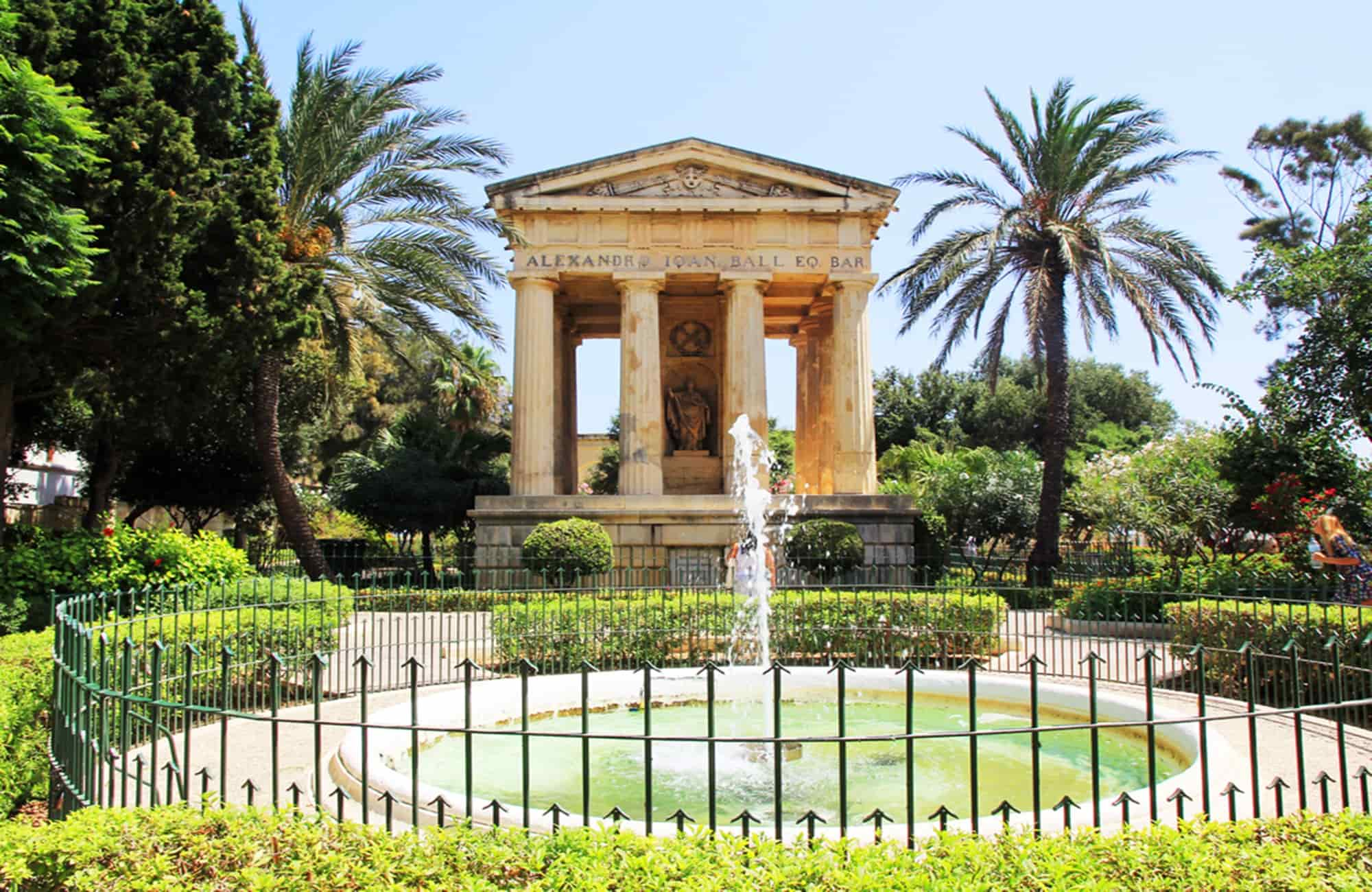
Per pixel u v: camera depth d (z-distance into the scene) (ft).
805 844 16.02
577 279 105.60
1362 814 16.67
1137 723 16.79
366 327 104.58
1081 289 91.20
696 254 102.83
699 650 52.85
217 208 68.28
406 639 50.26
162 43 70.38
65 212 53.21
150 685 34.86
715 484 115.65
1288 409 75.36
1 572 52.65
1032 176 98.37
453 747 33.19
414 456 142.31
